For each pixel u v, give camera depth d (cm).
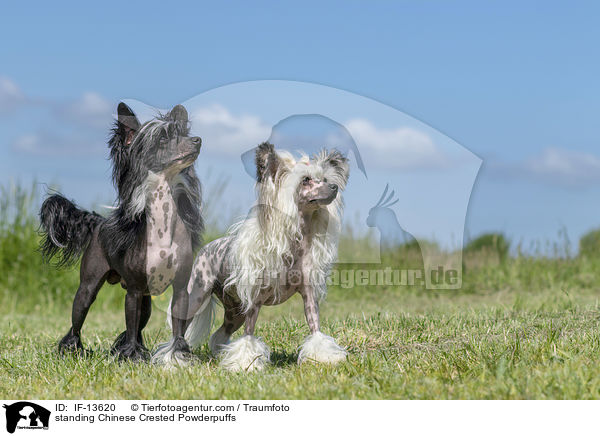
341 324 306
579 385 226
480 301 410
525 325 289
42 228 276
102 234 268
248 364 254
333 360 253
